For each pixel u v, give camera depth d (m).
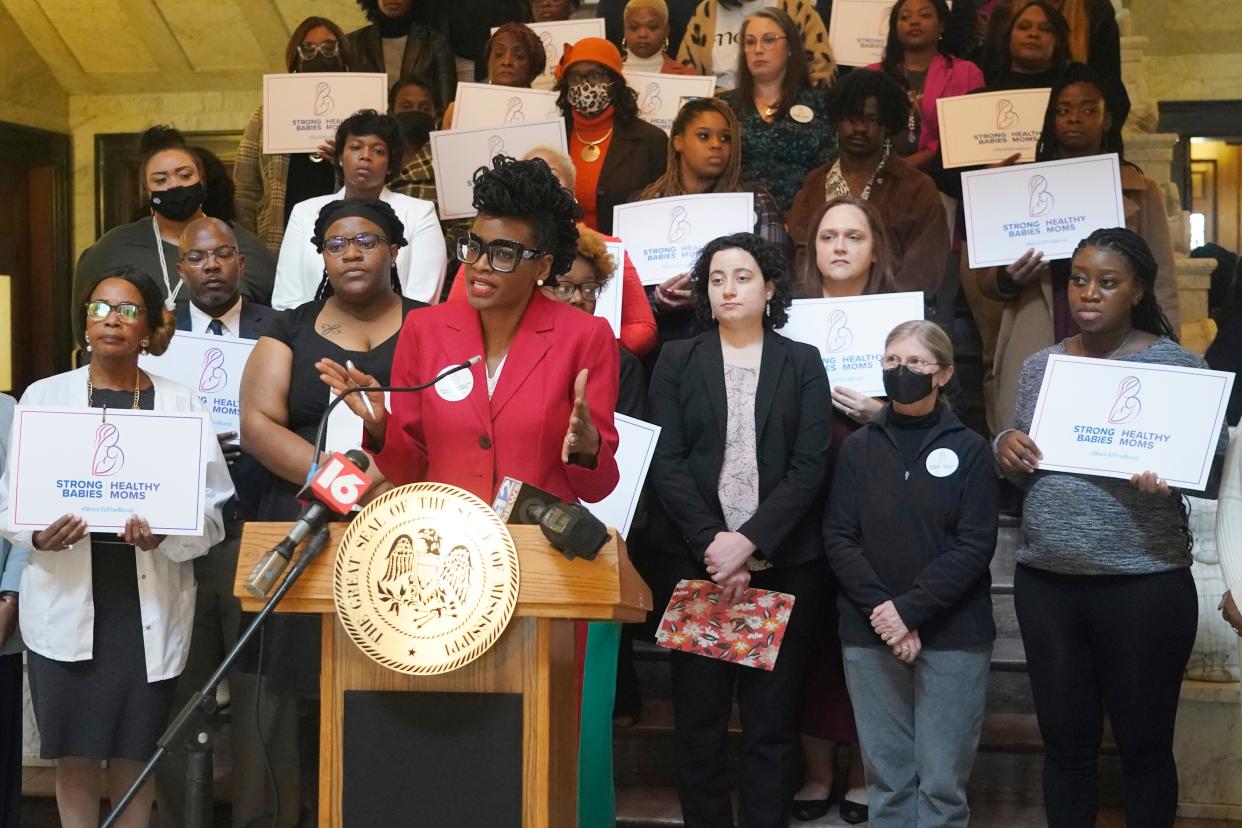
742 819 4.38
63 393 4.25
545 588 2.52
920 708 4.18
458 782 2.54
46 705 4.07
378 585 2.52
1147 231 5.79
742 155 6.09
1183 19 9.25
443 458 2.95
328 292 4.58
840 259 5.00
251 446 4.15
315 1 9.26
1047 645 4.15
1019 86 6.75
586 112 6.25
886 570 4.20
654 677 5.39
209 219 5.11
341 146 5.48
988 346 6.29
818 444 4.42
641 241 5.41
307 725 4.58
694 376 4.54
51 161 9.88
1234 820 4.85
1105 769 4.85
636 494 4.39
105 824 2.61
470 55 8.02
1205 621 5.10
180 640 4.18
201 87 9.91
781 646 4.38
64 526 3.89
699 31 7.54
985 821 4.63
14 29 9.50
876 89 5.59
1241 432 4.21
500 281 2.87
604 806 3.91
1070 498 4.12
